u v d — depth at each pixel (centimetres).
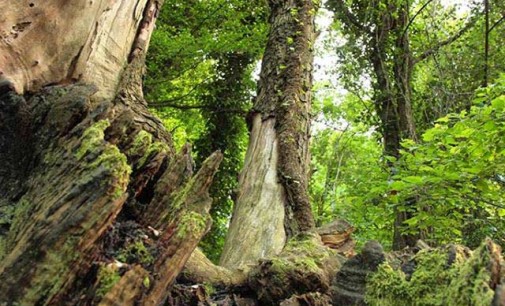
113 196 177
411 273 218
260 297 323
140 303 182
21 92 264
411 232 681
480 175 526
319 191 1298
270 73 618
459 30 1080
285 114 571
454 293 177
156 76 1061
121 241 202
